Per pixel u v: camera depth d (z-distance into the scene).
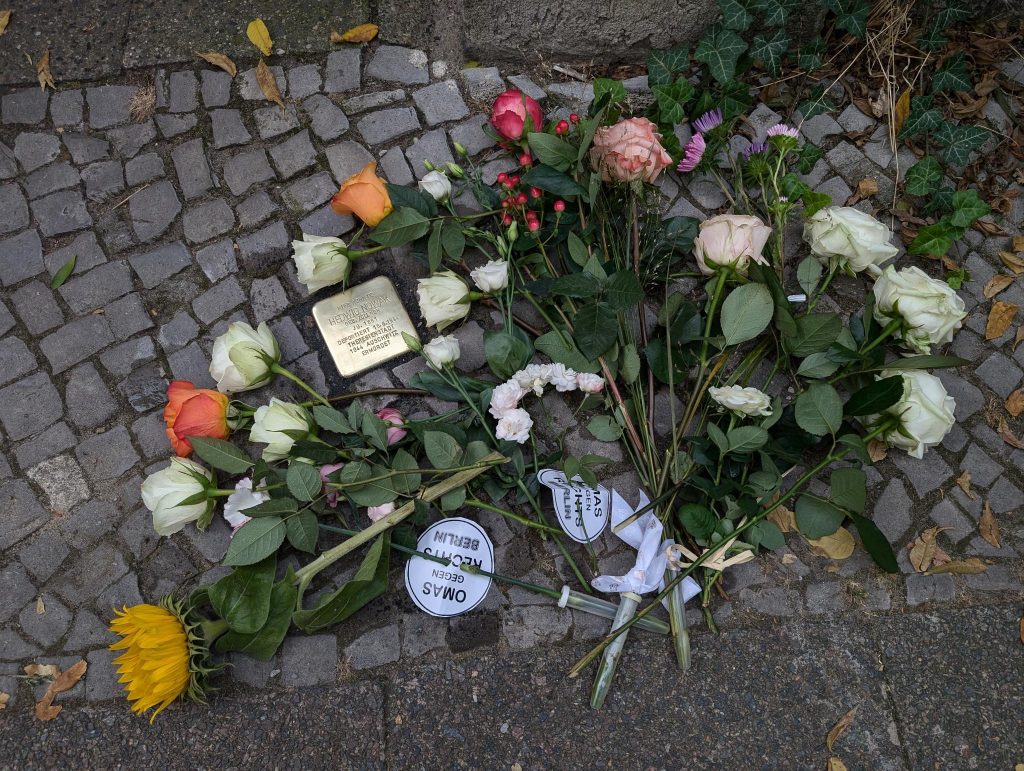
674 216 2.24
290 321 2.15
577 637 1.89
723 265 1.89
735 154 2.33
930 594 1.93
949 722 1.83
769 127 2.35
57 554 1.96
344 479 1.80
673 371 1.95
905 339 1.95
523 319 2.13
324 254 1.98
